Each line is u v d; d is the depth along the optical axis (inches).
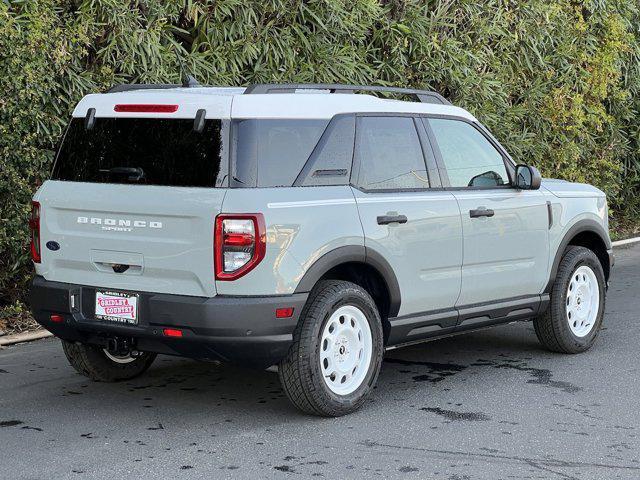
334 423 230.4
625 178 631.2
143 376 273.7
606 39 568.1
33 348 309.4
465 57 470.3
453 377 274.8
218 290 214.4
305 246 221.0
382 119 249.6
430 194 255.1
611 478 195.6
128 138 229.6
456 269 261.0
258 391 258.4
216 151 218.1
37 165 336.2
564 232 294.5
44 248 238.1
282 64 412.5
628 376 276.2
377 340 240.1
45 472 196.7
